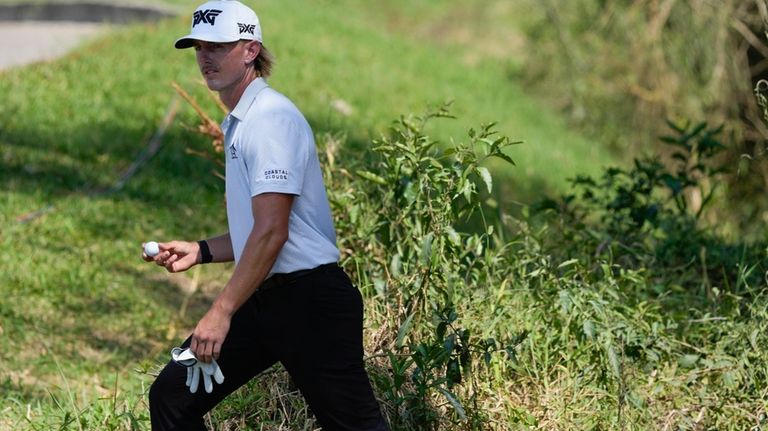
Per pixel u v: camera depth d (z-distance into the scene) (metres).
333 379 14.23
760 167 50.69
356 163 22.36
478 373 17.88
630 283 21.53
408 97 51.28
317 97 46.47
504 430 17.28
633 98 58.31
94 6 59.94
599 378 18.31
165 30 52.72
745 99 53.53
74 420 17.48
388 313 18.17
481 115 53.09
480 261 19.20
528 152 49.97
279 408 17.38
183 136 38.25
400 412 17.05
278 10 62.66
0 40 54.00
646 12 57.50
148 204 32.25
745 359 18.19
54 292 25.77
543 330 18.97
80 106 40.22
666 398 18.41
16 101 39.81
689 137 26.56
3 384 21.31
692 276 24.08
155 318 25.44
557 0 62.78
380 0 78.06
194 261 15.73
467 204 17.50
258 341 14.26
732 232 39.66
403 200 19.23
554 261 22.70
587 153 55.25
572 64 61.72
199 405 14.56
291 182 13.61
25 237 28.44
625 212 27.44
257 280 13.55
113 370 22.69
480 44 71.38
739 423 18.00
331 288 14.12
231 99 14.36
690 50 55.19
